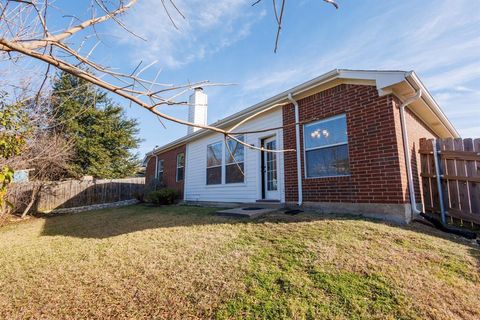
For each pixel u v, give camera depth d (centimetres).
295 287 256
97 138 1631
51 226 732
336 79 558
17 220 901
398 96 505
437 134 830
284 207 633
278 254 332
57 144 754
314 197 580
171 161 1272
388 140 473
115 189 1478
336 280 260
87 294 287
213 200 930
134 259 369
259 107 744
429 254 311
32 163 738
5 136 315
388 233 374
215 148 959
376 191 479
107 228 609
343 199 527
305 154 614
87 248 446
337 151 555
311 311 222
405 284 247
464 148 485
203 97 611
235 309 235
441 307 217
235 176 837
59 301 278
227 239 411
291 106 664
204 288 274
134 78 115
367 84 514
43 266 378
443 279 259
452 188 497
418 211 460
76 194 1312
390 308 217
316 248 335
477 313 212
